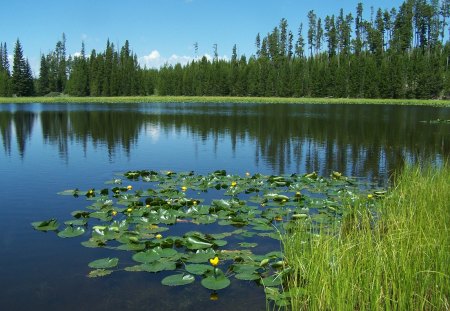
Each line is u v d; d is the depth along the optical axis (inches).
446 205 269.0
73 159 592.7
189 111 1624.0
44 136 848.9
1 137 830.5
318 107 1913.1
